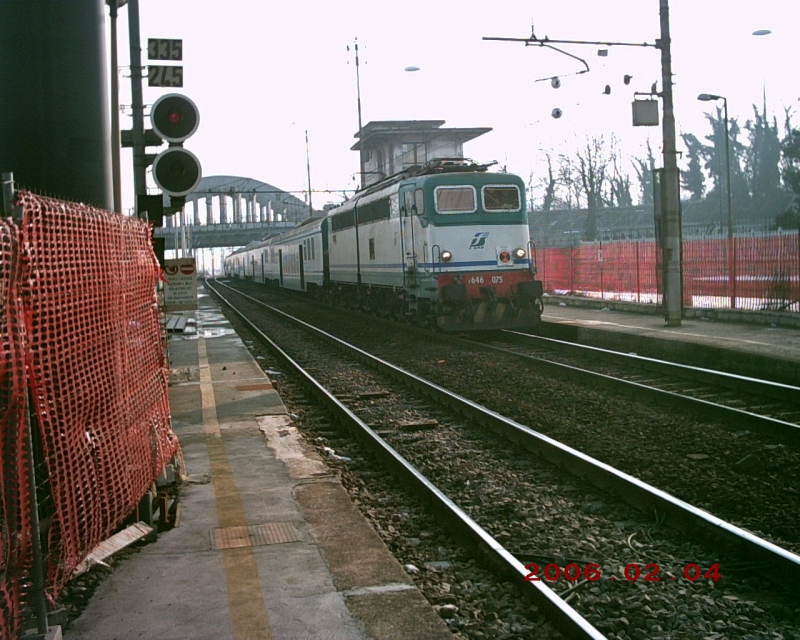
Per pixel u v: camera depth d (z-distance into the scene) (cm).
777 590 496
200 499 663
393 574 495
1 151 524
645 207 6656
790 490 688
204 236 9069
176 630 422
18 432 362
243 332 2517
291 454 827
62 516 400
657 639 434
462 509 677
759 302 1892
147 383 609
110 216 517
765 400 1105
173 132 976
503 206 1955
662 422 971
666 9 1805
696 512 585
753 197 6306
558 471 787
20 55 520
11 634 363
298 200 10206
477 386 1291
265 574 497
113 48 1125
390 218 2197
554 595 461
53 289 402
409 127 6003
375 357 1559
